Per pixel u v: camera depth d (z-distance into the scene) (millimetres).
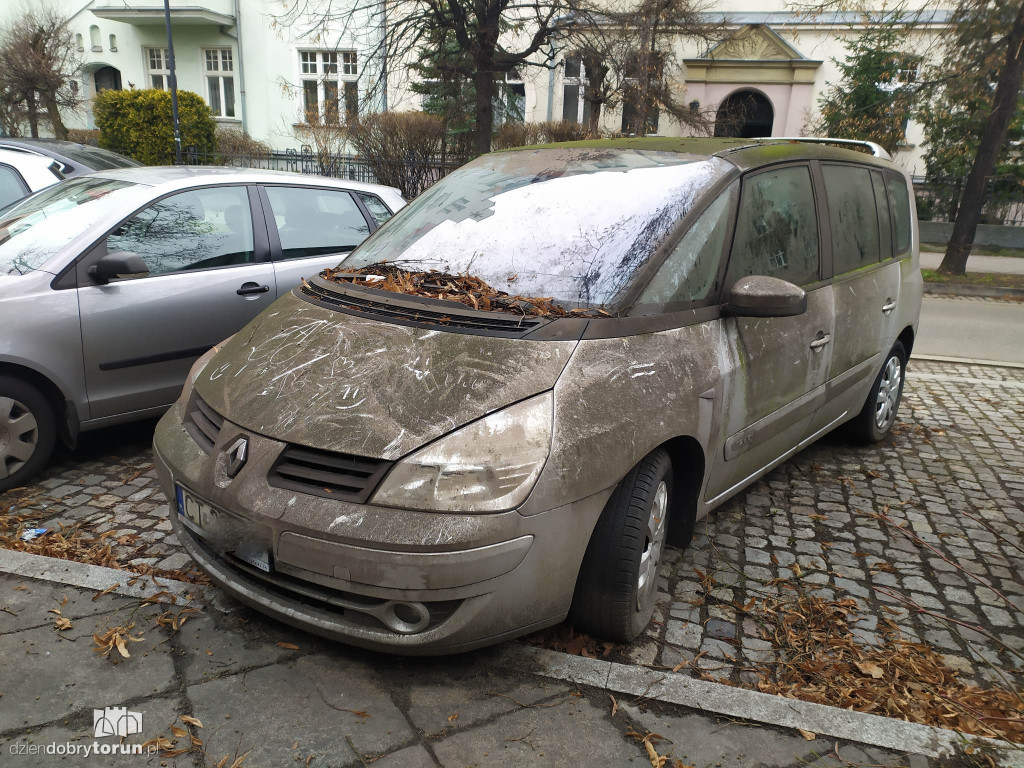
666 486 3014
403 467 2367
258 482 2488
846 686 2736
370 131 16641
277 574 2541
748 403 3363
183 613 2912
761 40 21312
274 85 23312
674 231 3166
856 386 4633
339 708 2471
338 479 2414
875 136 18766
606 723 2461
